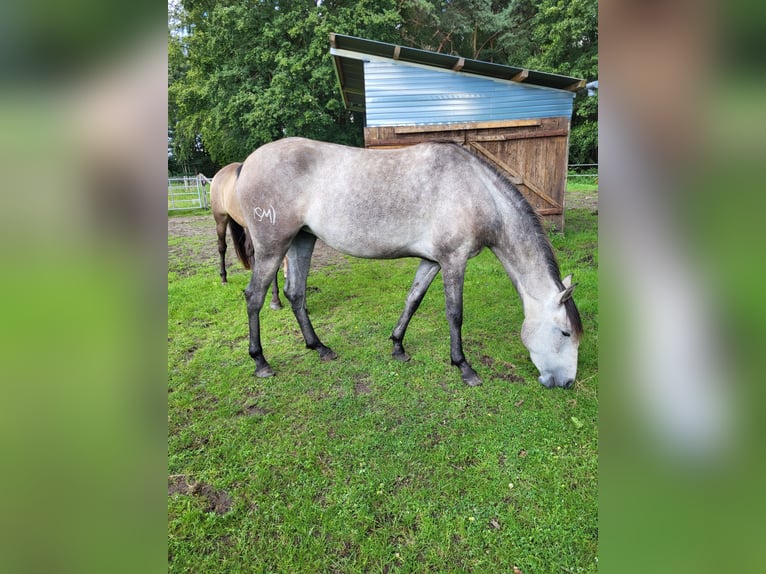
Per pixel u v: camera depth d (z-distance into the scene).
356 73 7.23
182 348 3.26
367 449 2.13
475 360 3.03
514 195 2.58
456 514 1.74
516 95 6.24
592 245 5.92
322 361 3.04
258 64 14.33
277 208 2.64
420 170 2.56
